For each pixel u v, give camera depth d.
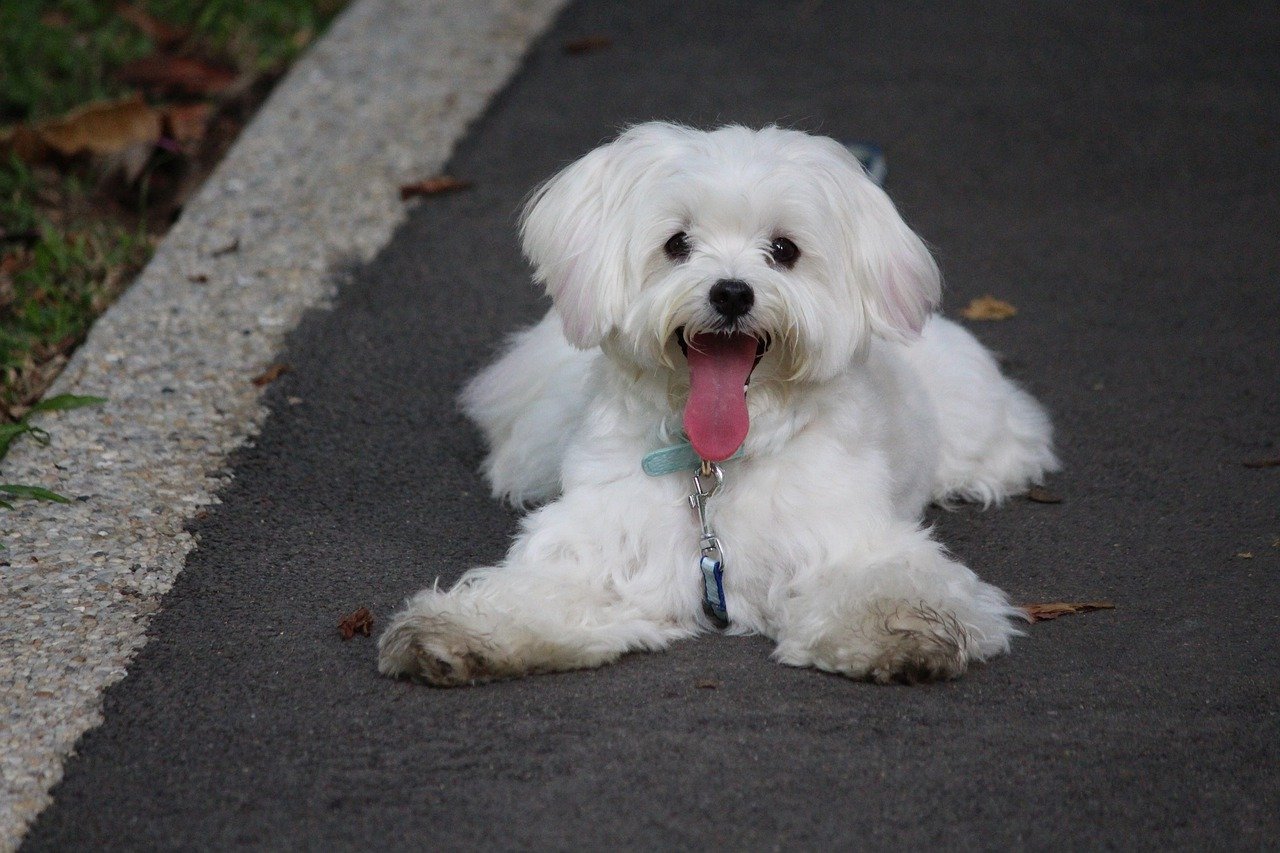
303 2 11.33
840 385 4.87
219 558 5.14
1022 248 8.08
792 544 4.73
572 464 4.97
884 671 4.31
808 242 4.59
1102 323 7.29
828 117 9.68
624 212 4.69
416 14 11.07
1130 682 4.38
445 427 6.27
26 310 6.89
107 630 4.63
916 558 4.68
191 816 3.74
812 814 3.71
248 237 7.78
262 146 8.77
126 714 4.20
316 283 7.38
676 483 4.80
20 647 4.51
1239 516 5.53
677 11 11.78
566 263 4.79
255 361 6.62
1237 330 7.18
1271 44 11.21
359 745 4.02
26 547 5.08
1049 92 10.27
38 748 4.03
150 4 10.73
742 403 4.54
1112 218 8.44
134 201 8.35
